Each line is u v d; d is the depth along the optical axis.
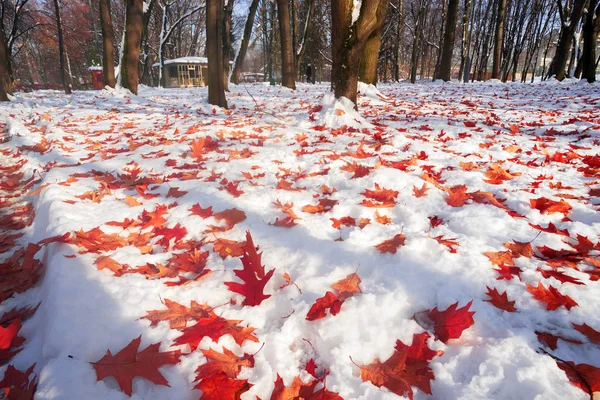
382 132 6.19
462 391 1.30
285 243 2.38
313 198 3.18
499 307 1.70
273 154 4.67
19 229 3.07
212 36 9.74
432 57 50.50
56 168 4.36
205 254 2.32
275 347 1.55
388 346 1.54
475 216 2.65
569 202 2.94
